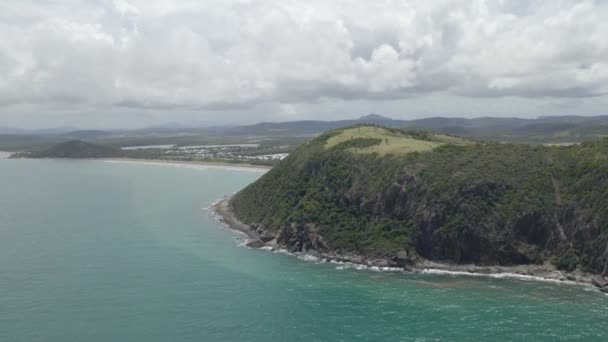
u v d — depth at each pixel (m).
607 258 110.88
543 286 109.44
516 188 131.88
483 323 89.31
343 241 136.62
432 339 83.25
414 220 132.38
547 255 121.75
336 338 83.75
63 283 108.19
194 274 116.44
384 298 102.19
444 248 126.31
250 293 104.38
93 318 90.12
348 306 97.75
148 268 120.31
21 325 86.81
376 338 83.75
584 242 117.62
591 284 109.75
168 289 105.62
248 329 86.81
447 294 104.56
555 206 126.38
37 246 139.75
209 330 86.12
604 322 89.19
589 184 125.12
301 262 129.12
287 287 108.56
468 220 126.75
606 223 114.75
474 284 111.19
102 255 131.25
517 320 90.50
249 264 126.06
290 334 85.12
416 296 103.31
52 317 90.25
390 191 140.50
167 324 88.12
